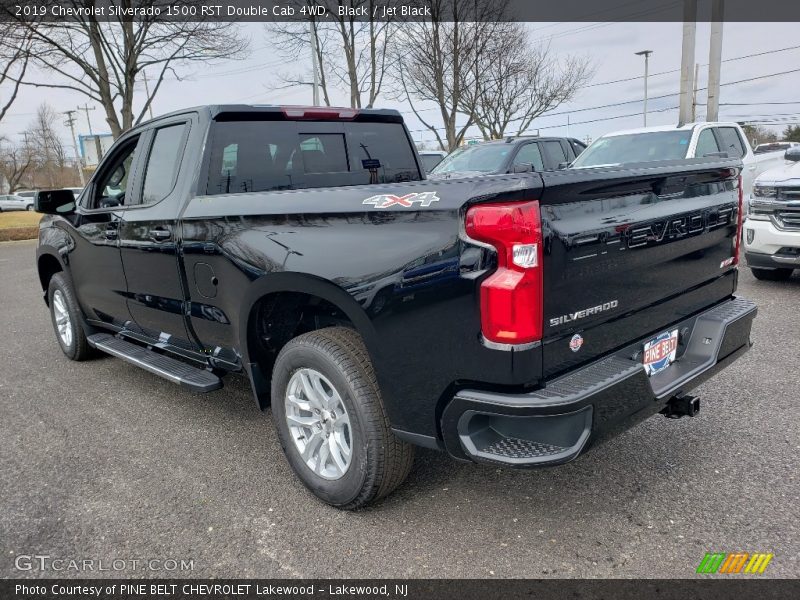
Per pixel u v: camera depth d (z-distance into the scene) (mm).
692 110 17188
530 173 2246
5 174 69938
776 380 4336
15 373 5293
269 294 3051
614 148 9469
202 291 3443
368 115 4246
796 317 5883
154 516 2947
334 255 2641
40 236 5469
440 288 2316
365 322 2549
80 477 3359
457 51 18125
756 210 6961
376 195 2549
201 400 4496
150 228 3740
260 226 2994
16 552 2691
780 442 3424
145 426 4043
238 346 3371
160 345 4117
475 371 2299
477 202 2209
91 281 4676
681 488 3012
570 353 2389
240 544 2711
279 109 3789
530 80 22656
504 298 2182
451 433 2395
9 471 3455
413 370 2461
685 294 3051
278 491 3154
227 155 3586
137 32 15992
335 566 2543
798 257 6656
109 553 2672
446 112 18750
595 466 3264
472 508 2922
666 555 2523
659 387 2727
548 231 2223
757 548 2539
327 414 2887
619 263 2545
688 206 2949
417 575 2471
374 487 2734
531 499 2980
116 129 16438
